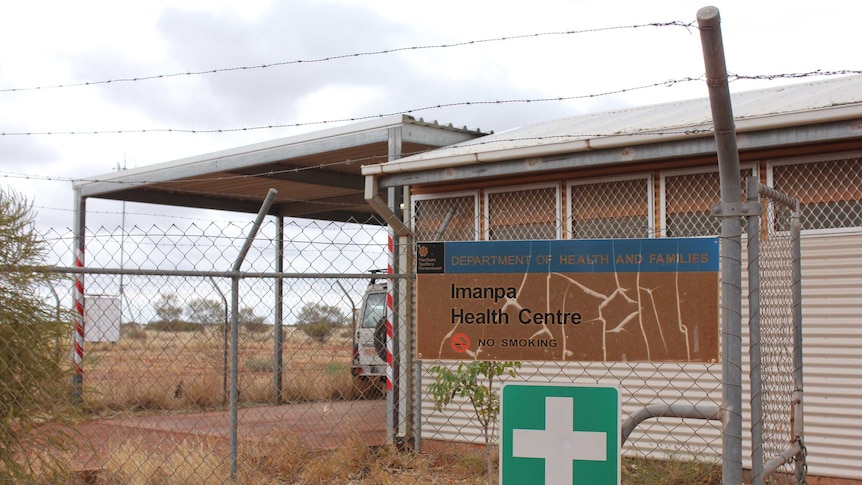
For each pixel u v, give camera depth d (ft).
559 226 30.32
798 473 14.96
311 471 24.81
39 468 20.74
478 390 21.44
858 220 24.84
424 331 13.32
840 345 25.00
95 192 49.49
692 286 12.18
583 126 33.73
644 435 27.20
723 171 11.53
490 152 29.55
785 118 23.97
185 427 34.76
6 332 19.11
